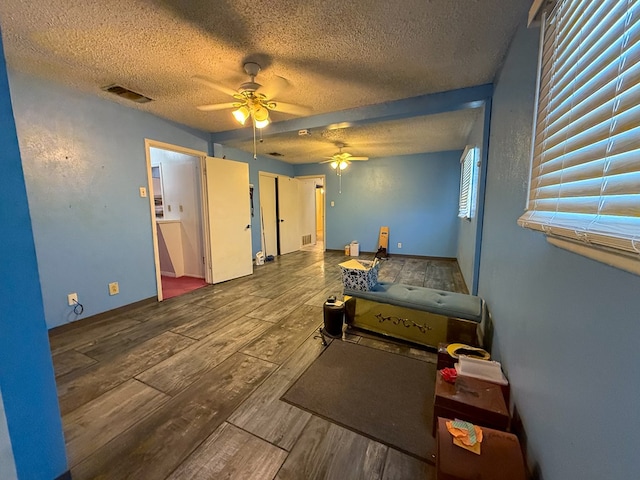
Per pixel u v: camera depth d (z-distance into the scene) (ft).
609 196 2.03
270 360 6.81
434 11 5.06
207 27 5.45
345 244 22.00
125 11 4.95
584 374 2.46
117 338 7.91
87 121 8.70
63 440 3.73
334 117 10.59
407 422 4.84
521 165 4.84
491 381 4.78
